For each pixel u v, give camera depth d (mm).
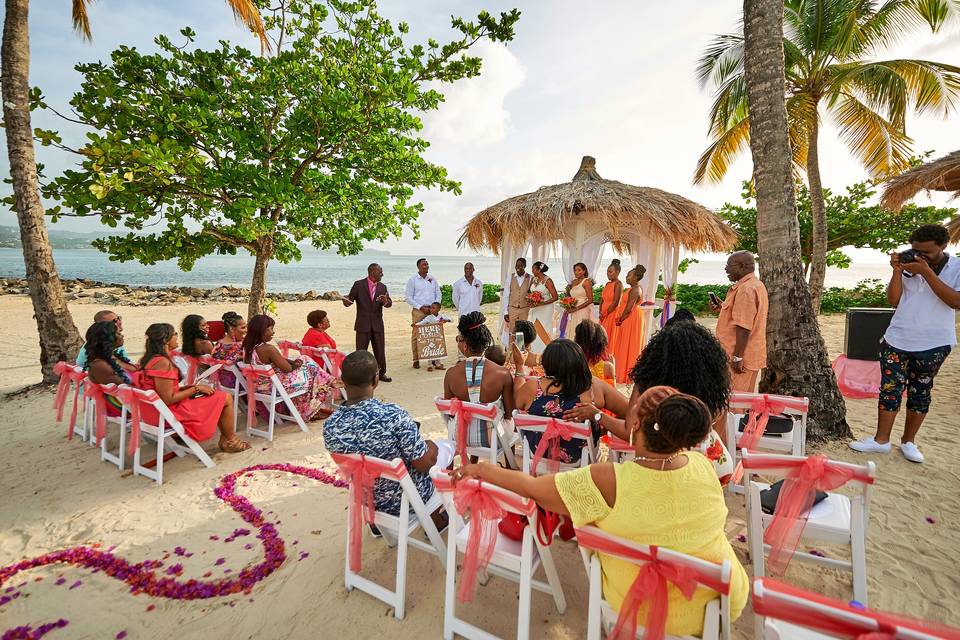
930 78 9844
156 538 3344
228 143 7254
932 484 3852
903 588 2727
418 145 8758
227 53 7797
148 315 17094
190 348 5320
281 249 9148
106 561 3059
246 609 2668
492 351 3834
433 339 8609
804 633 1622
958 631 1196
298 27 8477
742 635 2377
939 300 3986
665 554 1651
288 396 5344
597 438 3295
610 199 7258
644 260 9172
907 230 15391
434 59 8359
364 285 7438
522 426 3139
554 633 2443
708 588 1688
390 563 3045
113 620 2596
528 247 9359
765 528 2652
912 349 4129
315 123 7555
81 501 3844
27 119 6852
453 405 3408
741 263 4344
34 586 2861
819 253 12055
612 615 1925
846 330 6582
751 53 4984
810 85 11250
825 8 10680
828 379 4824
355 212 8625
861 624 1290
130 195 6406
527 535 2197
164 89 7254
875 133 11742
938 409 5719
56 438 5227
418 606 2670
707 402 2588
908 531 3254
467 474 2201
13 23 6648
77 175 6324
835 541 2406
